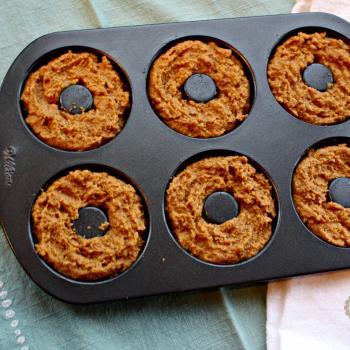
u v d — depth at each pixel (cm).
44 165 50
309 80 55
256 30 56
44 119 51
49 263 49
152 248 50
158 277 49
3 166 50
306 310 52
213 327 51
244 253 51
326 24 57
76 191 51
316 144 54
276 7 60
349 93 55
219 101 54
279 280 52
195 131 53
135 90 53
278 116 54
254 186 52
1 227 51
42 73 53
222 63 55
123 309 51
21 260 48
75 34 53
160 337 51
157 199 51
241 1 60
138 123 52
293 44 56
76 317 51
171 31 55
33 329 50
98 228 50
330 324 51
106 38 54
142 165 51
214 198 52
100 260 49
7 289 51
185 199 51
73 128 51
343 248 51
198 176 52
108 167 51
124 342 50
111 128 52
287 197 52
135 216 50
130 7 59
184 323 51
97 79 53
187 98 54
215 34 55
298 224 52
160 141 52
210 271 50
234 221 51
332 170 54
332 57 56
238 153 53
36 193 50
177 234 51
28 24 57
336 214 52
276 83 55
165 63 54
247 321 52
